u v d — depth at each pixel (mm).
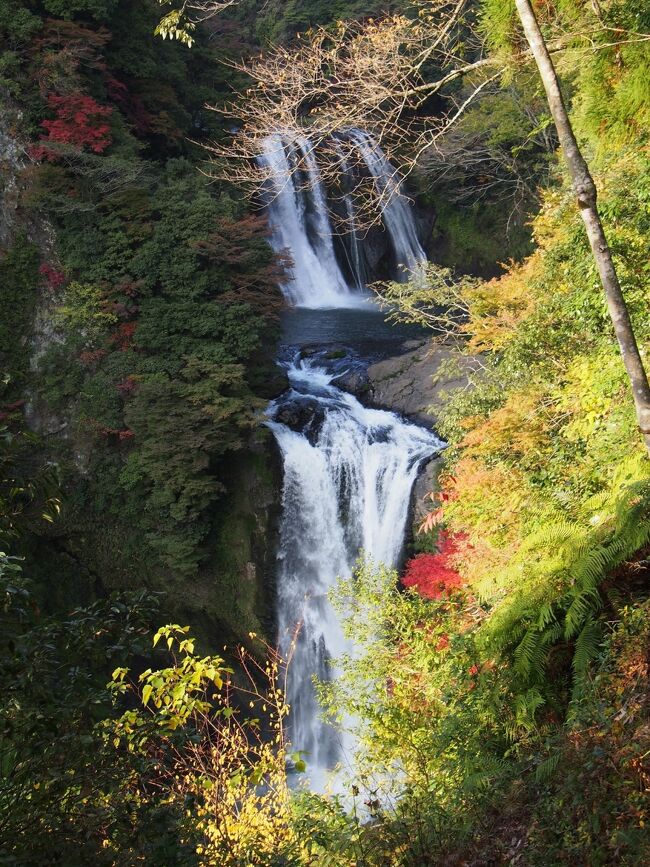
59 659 3943
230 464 20250
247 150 9844
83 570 20281
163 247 20688
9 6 21547
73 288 20656
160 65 26812
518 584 7250
